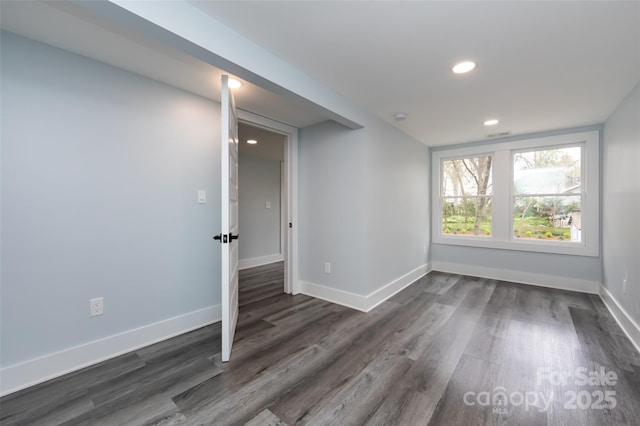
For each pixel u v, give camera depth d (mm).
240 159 5105
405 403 1546
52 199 1787
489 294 3426
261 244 5484
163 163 2312
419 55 1884
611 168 2951
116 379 1766
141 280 2193
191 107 2484
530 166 3898
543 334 2350
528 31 1604
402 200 3732
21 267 1685
